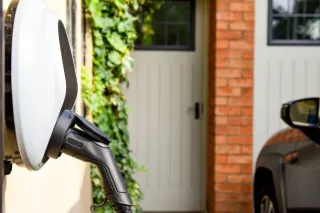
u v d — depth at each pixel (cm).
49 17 123
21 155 112
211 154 534
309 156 305
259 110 552
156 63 563
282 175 342
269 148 376
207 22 561
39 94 114
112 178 128
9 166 122
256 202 411
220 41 505
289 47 550
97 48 406
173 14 562
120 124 430
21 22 110
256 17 546
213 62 521
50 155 125
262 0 544
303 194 307
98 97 405
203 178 571
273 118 552
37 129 113
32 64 110
